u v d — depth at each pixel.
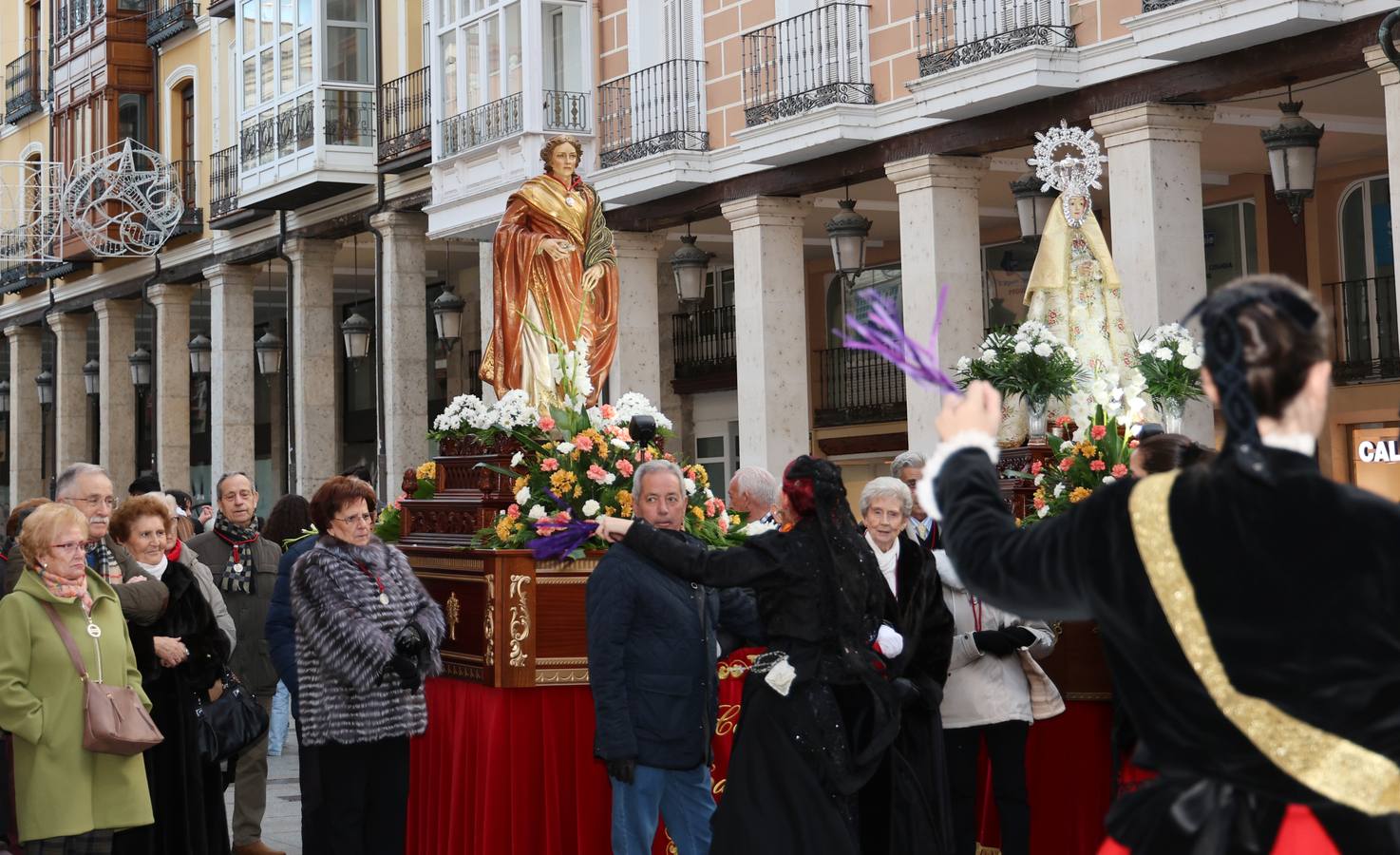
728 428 23.56
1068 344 8.73
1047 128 14.29
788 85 17.05
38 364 37.28
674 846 7.20
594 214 8.77
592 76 19.81
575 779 7.12
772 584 5.55
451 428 7.97
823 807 5.37
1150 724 2.57
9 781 7.16
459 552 7.48
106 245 29.58
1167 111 13.41
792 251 17.70
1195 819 2.48
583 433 7.37
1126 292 13.57
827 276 23.00
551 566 7.17
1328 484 2.46
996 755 6.78
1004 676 6.70
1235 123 14.58
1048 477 7.46
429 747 7.66
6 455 39.72
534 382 8.46
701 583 5.74
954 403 2.92
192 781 6.95
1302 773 2.39
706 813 6.30
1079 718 7.14
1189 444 6.02
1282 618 2.41
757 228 17.52
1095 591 2.57
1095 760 7.12
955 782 6.76
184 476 30.11
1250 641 2.43
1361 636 2.39
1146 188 13.39
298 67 24.20
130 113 31.03
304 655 6.87
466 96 20.75
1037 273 8.89
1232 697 2.43
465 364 28.50
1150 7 13.14
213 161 27.78
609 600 6.10
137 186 26.41
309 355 25.48
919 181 15.61
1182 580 2.48
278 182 24.39
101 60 31.14
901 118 15.73
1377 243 16.70
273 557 9.28
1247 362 2.53
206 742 7.09
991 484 2.83
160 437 30.02
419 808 7.72
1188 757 2.51
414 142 22.27
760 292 17.52
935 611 5.95
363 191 24.00
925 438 15.55
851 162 16.38
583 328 8.63
